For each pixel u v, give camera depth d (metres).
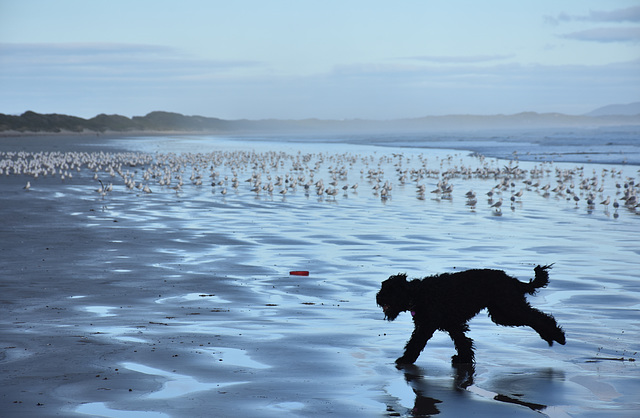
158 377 7.39
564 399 6.85
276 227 22.05
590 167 57.91
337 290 12.62
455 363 8.22
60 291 12.41
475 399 6.87
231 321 10.19
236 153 93.88
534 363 8.16
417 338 8.30
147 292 12.36
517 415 6.40
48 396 6.71
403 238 19.64
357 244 18.47
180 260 15.84
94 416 6.14
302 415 6.27
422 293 8.34
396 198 34.03
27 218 23.73
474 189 40.09
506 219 24.89
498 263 15.46
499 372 7.82
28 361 7.97
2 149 108.75
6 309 10.95
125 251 17.05
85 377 7.36
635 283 13.15
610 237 19.98
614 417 6.30
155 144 149.62
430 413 6.44
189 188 39.97
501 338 9.40
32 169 54.25
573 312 10.77
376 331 9.62
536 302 11.50
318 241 18.98
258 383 7.24
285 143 159.50
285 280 13.54
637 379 7.50
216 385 7.14
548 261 15.77
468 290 8.45
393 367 8.00
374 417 6.29
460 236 20.12
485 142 136.25
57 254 16.50
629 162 62.78
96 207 27.88
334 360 8.19
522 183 44.72
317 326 9.89
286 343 8.91
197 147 130.75
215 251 17.17
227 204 30.22
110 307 11.15
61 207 27.62
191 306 11.26
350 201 32.19
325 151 107.19
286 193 36.72
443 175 49.62
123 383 7.16
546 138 150.25
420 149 108.12
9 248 17.31
